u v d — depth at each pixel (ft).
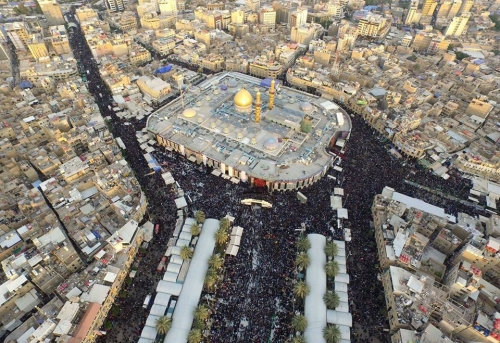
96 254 537.24
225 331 485.15
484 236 611.47
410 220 600.80
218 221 620.08
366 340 481.87
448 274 540.93
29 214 623.77
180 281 539.70
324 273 545.85
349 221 641.40
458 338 466.70
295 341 451.53
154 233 617.62
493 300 494.59
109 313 506.48
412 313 476.13
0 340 475.72
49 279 516.32
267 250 588.50
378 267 570.46
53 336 438.40
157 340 475.31
